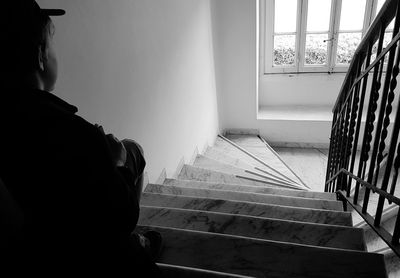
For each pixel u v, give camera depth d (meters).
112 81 1.99
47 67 0.65
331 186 3.08
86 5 1.70
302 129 5.29
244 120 5.45
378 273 1.30
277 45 5.30
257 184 3.59
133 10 2.21
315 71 5.35
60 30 1.52
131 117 2.26
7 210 0.76
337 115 2.90
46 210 0.62
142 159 1.14
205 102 4.31
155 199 2.26
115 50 2.01
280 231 1.71
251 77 4.97
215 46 4.58
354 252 1.37
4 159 0.59
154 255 1.39
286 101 5.73
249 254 1.43
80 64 1.68
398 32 1.23
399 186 1.84
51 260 0.69
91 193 0.62
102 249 0.73
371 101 1.64
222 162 3.95
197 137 4.04
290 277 1.32
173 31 2.97
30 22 0.59
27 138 0.58
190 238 1.52
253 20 4.48
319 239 1.63
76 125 0.62
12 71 0.59
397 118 1.26
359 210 1.73
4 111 0.58
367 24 4.81
